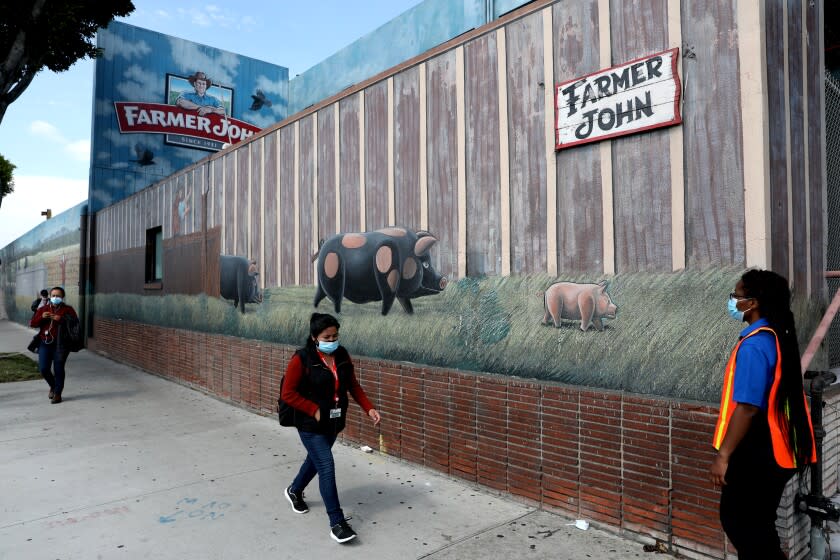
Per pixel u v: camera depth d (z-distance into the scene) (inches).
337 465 207.6
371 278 229.8
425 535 149.3
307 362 149.3
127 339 484.1
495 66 182.9
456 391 188.9
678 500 134.9
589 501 152.7
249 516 163.2
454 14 404.2
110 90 636.1
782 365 95.5
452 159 196.9
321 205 260.2
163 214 424.5
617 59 151.8
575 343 159.0
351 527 154.5
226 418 286.7
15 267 1115.9
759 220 126.2
